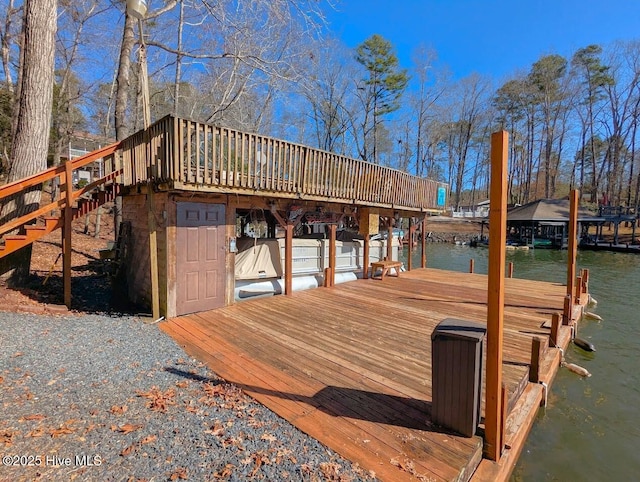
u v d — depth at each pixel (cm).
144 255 632
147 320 538
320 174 752
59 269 962
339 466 216
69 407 272
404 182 1058
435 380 262
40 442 228
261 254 732
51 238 1365
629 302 947
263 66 1135
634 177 3622
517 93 3716
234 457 222
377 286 856
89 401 283
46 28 618
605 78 3272
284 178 669
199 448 229
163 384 320
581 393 446
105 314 572
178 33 1279
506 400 251
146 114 570
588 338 654
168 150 502
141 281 646
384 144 3544
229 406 286
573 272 644
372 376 350
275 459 221
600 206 2878
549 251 2561
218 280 619
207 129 536
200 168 543
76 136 2112
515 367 383
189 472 206
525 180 4141
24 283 641
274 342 446
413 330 503
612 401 429
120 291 775
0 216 597
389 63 2841
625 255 2227
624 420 389
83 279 877
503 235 231
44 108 629
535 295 787
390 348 429
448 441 245
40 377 318
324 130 3127
